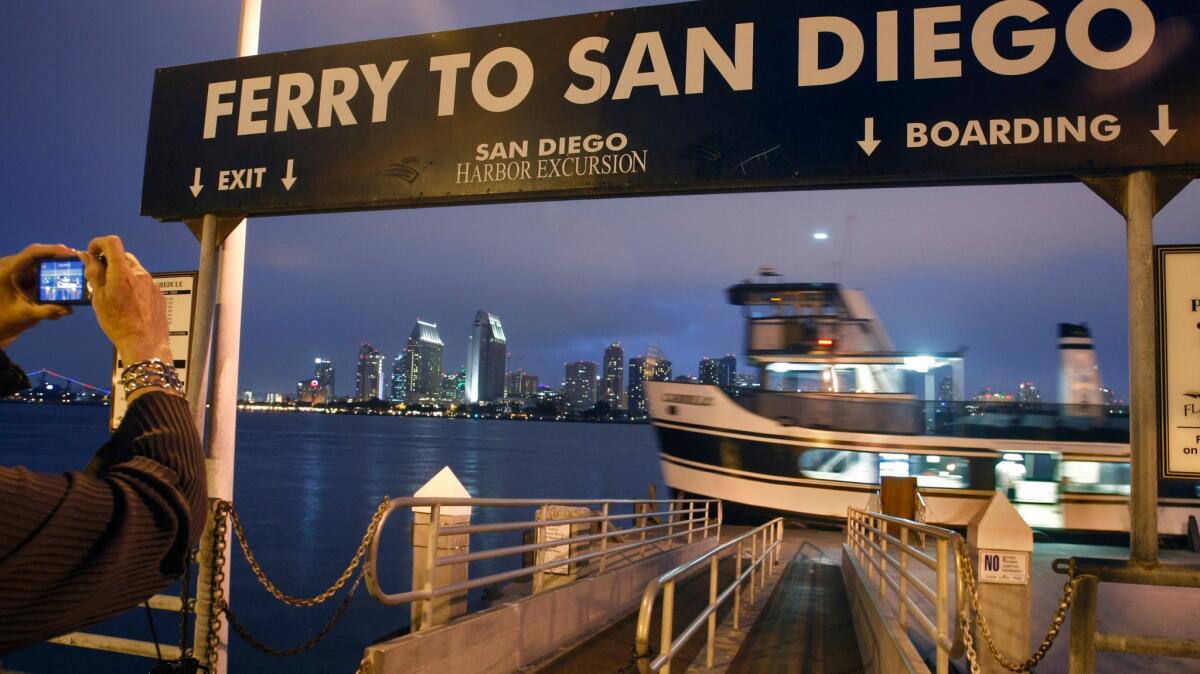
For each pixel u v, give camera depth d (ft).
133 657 50.14
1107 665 30.09
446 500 21.77
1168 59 15.31
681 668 28.04
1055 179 16.11
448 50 19.45
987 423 83.35
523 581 63.41
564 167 18.37
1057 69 15.76
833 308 87.71
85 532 3.30
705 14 17.89
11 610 3.13
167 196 20.90
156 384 4.32
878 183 16.89
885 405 83.61
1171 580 14.11
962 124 16.16
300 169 20.08
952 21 16.47
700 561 20.38
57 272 4.61
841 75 16.97
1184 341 14.69
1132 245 15.21
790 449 83.61
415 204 19.70
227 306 21.93
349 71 20.04
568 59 18.63
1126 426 81.97
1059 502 79.87
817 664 29.58
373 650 18.67
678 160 17.70
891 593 42.91
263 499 167.84
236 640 56.59
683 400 89.04
